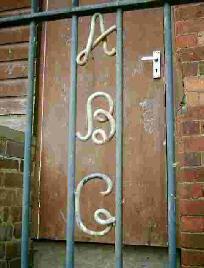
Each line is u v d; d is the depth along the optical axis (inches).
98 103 110.3
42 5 124.0
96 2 119.3
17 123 118.5
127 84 109.4
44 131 115.6
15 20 57.7
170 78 50.8
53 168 112.9
